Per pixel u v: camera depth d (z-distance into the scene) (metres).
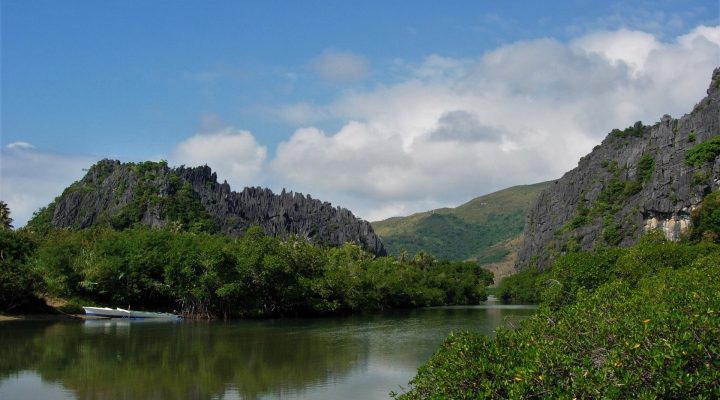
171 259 97.75
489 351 19.11
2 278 77.19
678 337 15.02
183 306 99.62
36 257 97.56
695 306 17.33
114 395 34.97
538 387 15.79
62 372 41.56
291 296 105.62
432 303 166.50
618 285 25.58
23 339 59.47
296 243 124.31
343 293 118.25
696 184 145.38
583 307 21.44
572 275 58.56
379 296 133.75
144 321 86.38
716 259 43.25
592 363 16.66
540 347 17.53
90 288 92.75
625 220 185.38
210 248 97.12
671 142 195.00
